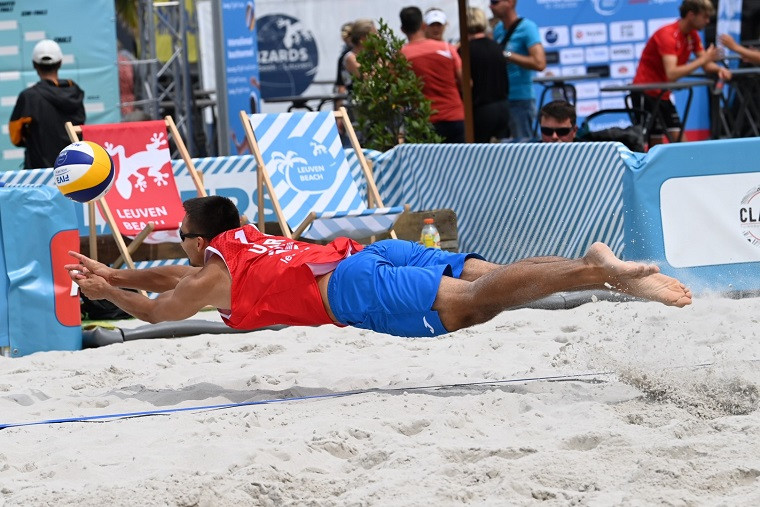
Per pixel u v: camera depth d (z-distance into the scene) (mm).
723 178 18203
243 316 12695
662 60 27688
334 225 19703
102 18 29609
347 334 16891
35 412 12516
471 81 26406
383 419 11023
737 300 17344
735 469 8648
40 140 24359
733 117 32094
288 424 11344
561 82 31109
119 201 20328
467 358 14508
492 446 9766
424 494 8609
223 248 12758
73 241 17109
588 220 19188
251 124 21203
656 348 13680
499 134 26766
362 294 12195
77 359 15969
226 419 11469
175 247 20875
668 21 32875
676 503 8117
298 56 35688
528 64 27719
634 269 10898
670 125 27969
